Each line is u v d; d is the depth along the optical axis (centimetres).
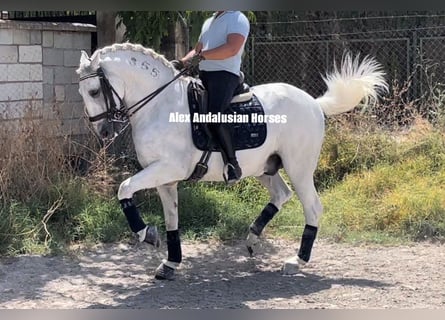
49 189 769
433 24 1227
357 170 929
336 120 969
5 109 877
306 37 1209
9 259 655
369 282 579
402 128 1005
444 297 530
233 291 555
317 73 1248
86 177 812
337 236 745
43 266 637
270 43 1173
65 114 963
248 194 873
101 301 528
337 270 622
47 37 948
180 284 579
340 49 1245
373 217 789
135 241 733
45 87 950
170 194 582
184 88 552
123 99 534
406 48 1209
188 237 747
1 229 684
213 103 541
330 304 512
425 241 736
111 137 536
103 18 1015
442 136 953
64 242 711
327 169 938
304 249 608
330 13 1253
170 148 531
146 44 889
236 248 713
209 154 549
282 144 587
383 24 1253
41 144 792
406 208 782
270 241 740
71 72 990
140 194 840
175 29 981
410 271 616
